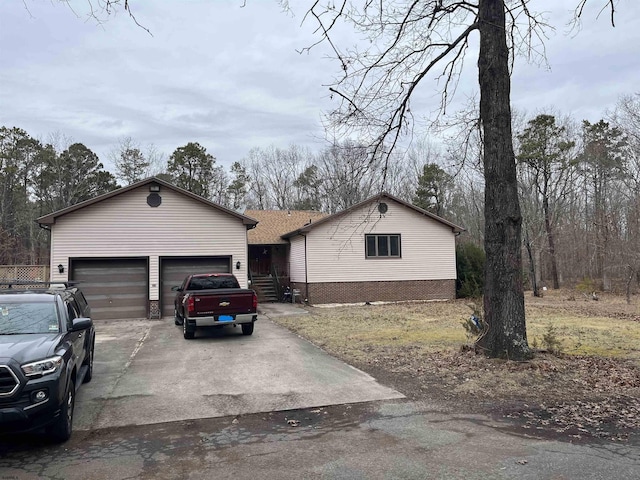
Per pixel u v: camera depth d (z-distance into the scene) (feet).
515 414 19.43
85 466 14.76
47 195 147.54
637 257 77.10
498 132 28.48
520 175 104.83
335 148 33.63
